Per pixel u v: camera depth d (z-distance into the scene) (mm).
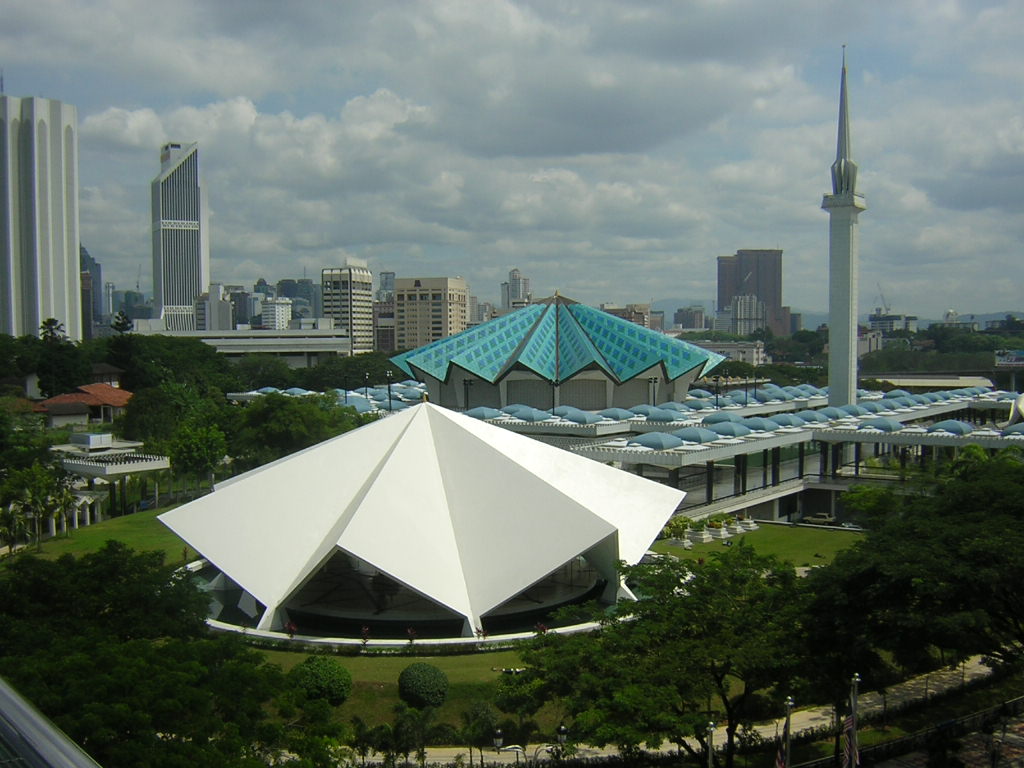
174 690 30859
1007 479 47438
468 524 57094
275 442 100750
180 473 101562
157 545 76250
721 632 37562
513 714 42969
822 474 107125
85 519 92062
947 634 36781
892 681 48656
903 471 100062
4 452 96062
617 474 65812
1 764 14383
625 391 156250
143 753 27375
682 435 97562
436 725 42875
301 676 43531
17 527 74188
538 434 127312
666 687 34281
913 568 37000
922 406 147750
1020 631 40281
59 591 42062
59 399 155125
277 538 57719
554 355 158125
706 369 160875
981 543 37281
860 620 38438
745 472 101750
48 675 31328
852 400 140625
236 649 37125
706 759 38500
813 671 37625
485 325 164250
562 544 54875
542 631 50906
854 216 137125
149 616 42500
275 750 33844
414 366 159625
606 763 39875
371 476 61906
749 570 42375
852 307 138750
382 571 51938
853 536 81750
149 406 128750
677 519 79125
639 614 40219
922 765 39344
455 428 63688
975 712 45125
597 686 34938
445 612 55438
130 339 182125
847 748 33969
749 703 45062
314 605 56875
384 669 47750
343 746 40562
